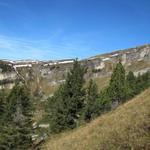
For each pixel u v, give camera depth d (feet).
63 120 134.82
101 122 73.82
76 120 137.59
